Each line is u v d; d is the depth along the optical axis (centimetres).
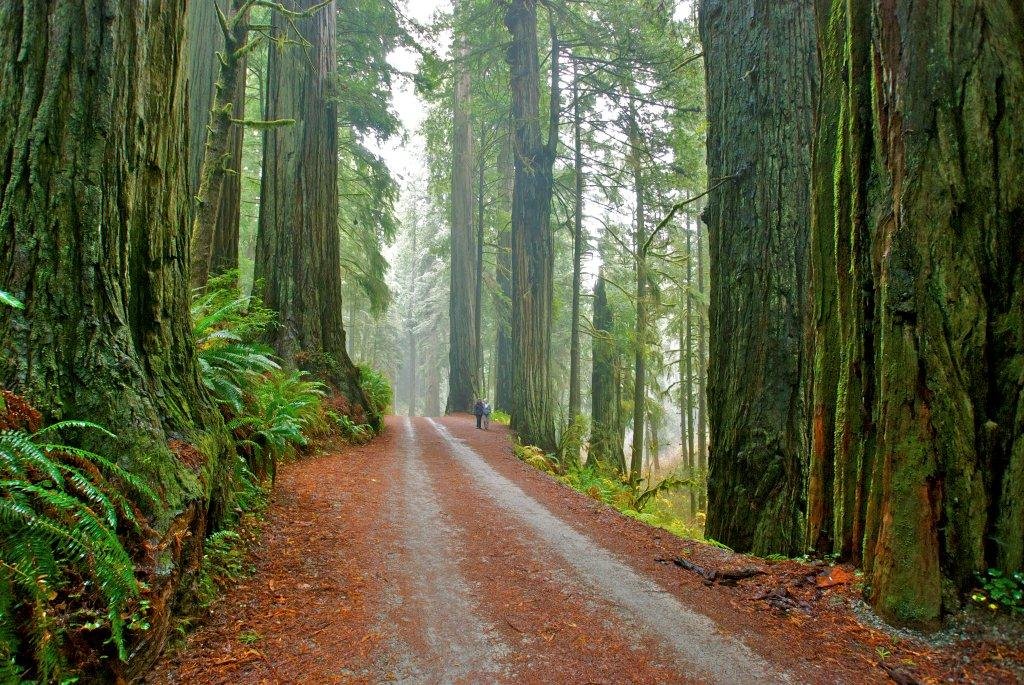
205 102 1041
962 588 356
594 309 2025
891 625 364
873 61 425
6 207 319
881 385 399
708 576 474
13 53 330
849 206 462
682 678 316
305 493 641
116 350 343
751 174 669
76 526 252
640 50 1502
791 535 588
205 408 434
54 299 322
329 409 1048
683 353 2244
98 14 353
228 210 1098
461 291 2317
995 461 362
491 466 993
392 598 407
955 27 384
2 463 250
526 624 378
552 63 1599
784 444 612
